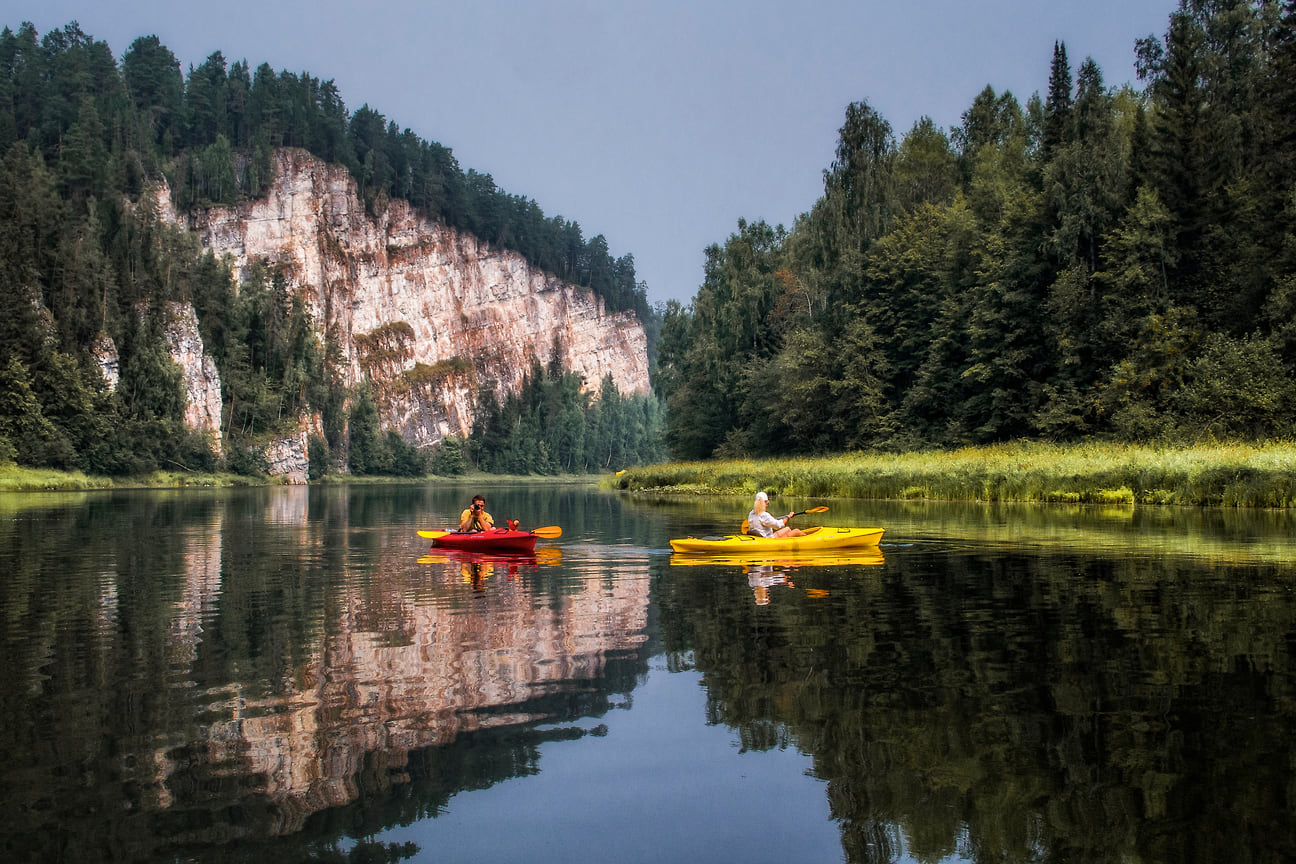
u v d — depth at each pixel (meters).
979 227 53.88
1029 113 68.69
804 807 4.57
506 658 7.77
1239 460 26.11
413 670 7.35
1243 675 6.81
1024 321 46.59
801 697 6.44
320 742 5.58
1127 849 4.04
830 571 13.05
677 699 6.44
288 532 22.45
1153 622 8.83
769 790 4.80
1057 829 4.25
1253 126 47.44
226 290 108.31
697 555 15.84
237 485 88.06
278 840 4.21
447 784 4.92
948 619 9.16
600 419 176.50
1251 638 8.08
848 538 15.84
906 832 4.27
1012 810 4.48
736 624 9.08
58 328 81.19
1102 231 44.81
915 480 33.19
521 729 5.84
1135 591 10.71
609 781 4.95
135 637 8.70
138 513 31.91
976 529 19.23
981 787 4.78
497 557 16.02
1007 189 54.44
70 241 88.62
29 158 99.06
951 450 48.06
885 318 55.97
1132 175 46.38
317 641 8.49
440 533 19.33
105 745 5.50
